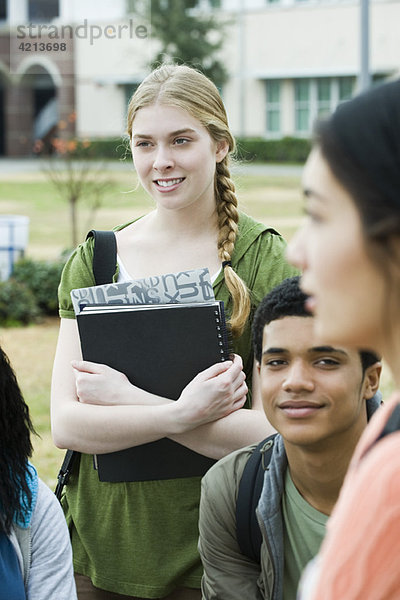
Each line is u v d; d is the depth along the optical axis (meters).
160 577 2.82
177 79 2.86
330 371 1.98
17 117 46.88
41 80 46.09
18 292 11.83
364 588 1.07
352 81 39.75
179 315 2.70
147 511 2.82
